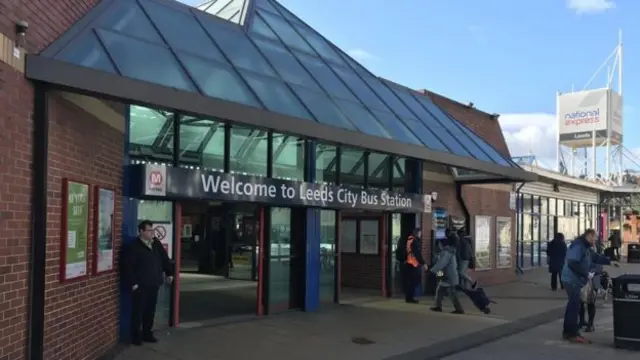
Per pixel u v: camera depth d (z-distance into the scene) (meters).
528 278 20.44
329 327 10.25
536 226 24.36
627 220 34.69
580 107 39.34
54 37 6.57
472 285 12.52
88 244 7.02
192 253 20.19
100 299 7.49
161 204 9.43
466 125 17.38
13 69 5.37
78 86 5.98
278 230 11.54
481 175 16.02
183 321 10.20
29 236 5.70
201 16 11.04
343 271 15.70
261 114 8.78
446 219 16.06
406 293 13.60
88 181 7.07
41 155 5.80
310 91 11.44
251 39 11.76
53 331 6.07
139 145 9.02
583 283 9.76
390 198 13.46
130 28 8.50
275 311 11.36
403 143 11.75
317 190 11.48
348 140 10.51
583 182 27.67
